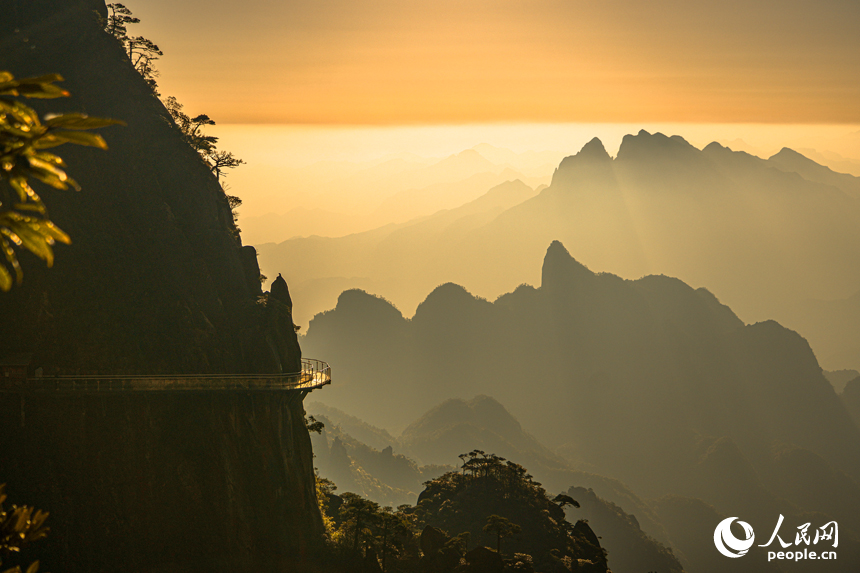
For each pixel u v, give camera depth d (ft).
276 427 256.11
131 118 279.28
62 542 207.82
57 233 32.65
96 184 257.14
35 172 31.83
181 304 251.19
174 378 234.79
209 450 236.02
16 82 31.22
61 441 216.33
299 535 254.88
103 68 282.56
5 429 211.00
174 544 223.92
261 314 273.33
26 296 228.43
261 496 246.27
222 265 275.39
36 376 216.33
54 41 275.18
